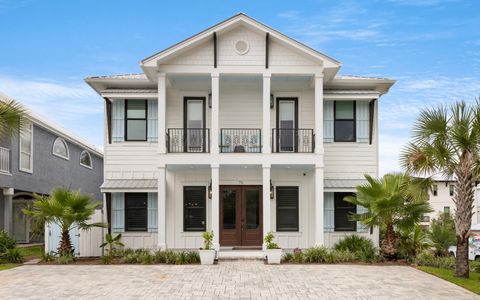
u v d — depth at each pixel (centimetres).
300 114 1952
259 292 1136
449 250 2058
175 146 1920
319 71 1786
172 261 1611
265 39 1780
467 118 1308
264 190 1748
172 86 1947
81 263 1631
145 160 1927
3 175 2181
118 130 1928
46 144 2641
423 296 1100
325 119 1950
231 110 1956
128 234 1894
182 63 1775
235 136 1931
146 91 1891
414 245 1692
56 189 1723
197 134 1934
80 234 1838
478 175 1374
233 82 1944
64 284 1241
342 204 1936
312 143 1875
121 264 1602
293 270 1459
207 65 1778
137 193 1917
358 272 1422
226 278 1322
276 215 1955
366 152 1947
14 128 1587
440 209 4231
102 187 1838
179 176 1958
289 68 1783
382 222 1623
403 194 1552
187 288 1183
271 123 1952
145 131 1938
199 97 1959
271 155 1762
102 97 1908
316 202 1750
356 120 1953
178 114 1947
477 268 1485
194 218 1952
